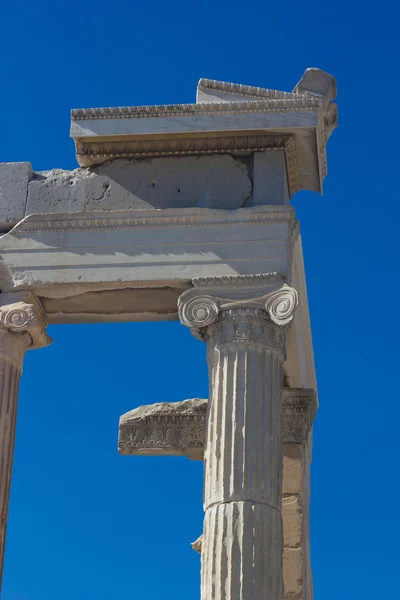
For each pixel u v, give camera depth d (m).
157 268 25.08
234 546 22.72
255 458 23.36
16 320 25.28
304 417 29.41
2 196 26.20
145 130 25.78
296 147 26.02
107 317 26.27
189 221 25.31
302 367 29.00
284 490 28.97
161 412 31.38
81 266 25.33
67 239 25.56
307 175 26.78
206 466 23.78
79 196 25.98
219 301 24.62
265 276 24.58
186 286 25.08
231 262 24.88
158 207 25.64
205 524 23.31
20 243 25.66
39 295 25.58
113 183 26.00
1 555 24.28
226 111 25.77
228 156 25.94
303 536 28.77
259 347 24.27
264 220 25.09
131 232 25.42
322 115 25.80
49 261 25.45
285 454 29.20
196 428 31.22
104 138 25.94
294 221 25.28
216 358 24.33
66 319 26.28
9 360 25.34
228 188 25.66
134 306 26.00
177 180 25.86
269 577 22.69
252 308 24.45
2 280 25.52
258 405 23.84
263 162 25.75
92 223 25.58
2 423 24.88
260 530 22.89
